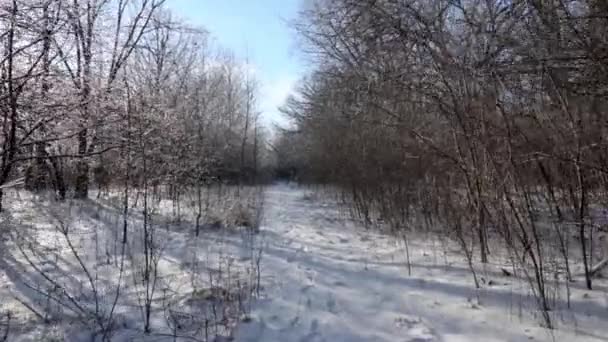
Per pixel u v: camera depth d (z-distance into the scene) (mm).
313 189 22656
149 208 8102
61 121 5113
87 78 5785
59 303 4199
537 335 3578
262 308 4445
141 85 7887
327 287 5105
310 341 3727
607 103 4941
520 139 5008
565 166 5109
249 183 24031
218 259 6312
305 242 7891
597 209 5770
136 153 6883
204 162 11188
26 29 4309
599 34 4789
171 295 4684
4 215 6426
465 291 4711
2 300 4352
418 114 7340
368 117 9469
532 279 4816
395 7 6617
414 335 3758
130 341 3652
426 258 6230
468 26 6121
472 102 5281
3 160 4566
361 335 3816
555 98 5012
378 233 8758
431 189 7719
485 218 5887
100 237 7105
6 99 4305
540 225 5973
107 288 4852
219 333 3818
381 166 9828
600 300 4090
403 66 7125
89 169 9836
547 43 5168
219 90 22719
